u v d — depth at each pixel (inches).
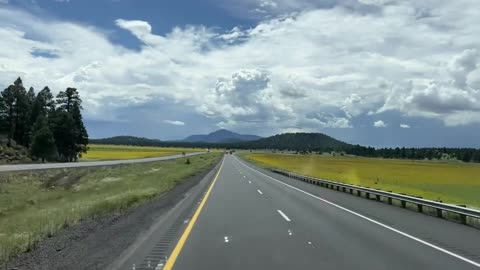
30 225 572.1
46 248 377.4
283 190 1168.2
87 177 1887.3
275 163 3969.0
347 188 1139.3
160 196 951.6
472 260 360.8
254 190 1147.9
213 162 3432.6
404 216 665.6
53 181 1684.3
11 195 1268.5
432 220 625.0
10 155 3245.6
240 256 366.9
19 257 342.6
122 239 426.3
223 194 1015.6
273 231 503.5
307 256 369.1
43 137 3334.2
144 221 557.6
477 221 602.5
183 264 335.6
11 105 4249.5
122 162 2933.1
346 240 448.8
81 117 4138.8
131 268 315.9
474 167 4259.4
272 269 322.7
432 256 374.9
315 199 928.3
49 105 4630.9
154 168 2493.8
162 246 401.7
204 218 608.4
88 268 308.0
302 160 5029.5
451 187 1801.2
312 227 536.7
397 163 4911.4
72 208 734.5
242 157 5393.7
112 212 650.8
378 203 871.1
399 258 365.1
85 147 4151.1
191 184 1342.3
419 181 2154.3
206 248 399.9
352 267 331.0
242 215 647.1
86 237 433.7
